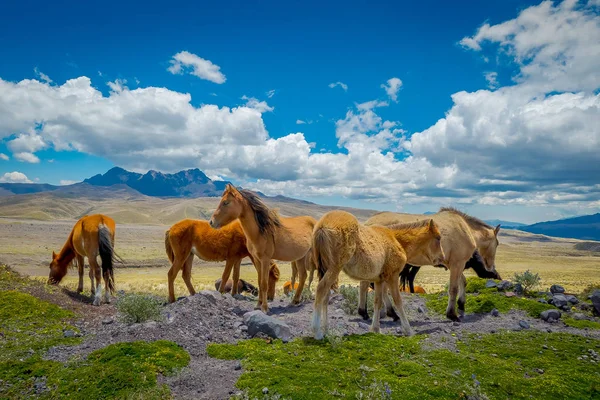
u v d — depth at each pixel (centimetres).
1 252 6034
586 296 1249
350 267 815
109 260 1207
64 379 582
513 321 1041
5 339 777
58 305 1066
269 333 800
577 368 690
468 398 551
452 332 918
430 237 954
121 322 880
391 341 777
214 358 686
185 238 1198
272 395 527
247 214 1091
